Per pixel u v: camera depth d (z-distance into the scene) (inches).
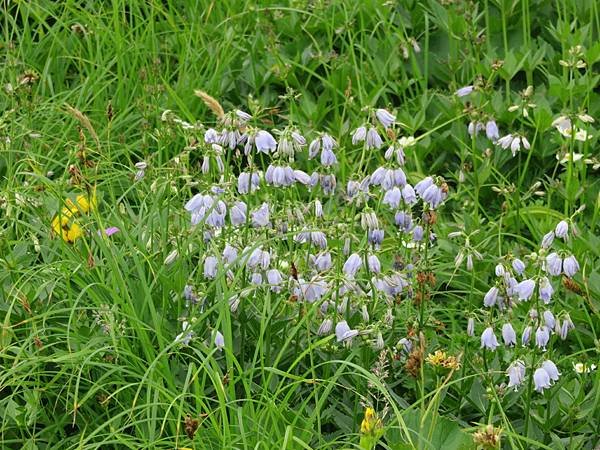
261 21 334.3
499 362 206.8
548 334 180.5
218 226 196.4
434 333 213.6
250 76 324.8
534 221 261.7
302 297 194.5
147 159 232.2
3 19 358.3
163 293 208.7
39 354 209.5
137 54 321.4
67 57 327.9
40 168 257.1
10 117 277.6
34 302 216.4
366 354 196.2
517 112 294.8
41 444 204.8
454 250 254.2
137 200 277.3
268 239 193.0
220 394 178.9
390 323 195.9
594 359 216.8
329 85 310.2
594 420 202.5
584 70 320.5
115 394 201.2
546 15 335.0
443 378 203.5
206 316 198.8
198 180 221.6
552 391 203.8
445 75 322.7
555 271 182.4
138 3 347.3
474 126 263.0
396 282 195.8
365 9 337.4
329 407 203.8
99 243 206.1
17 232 245.4
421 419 177.2
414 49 315.3
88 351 190.9
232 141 197.9
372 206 269.0
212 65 326.3
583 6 330.3
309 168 293.4
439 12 331.3
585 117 259.3
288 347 210.8
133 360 199.2
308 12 328.8
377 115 197.3
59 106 292.8
